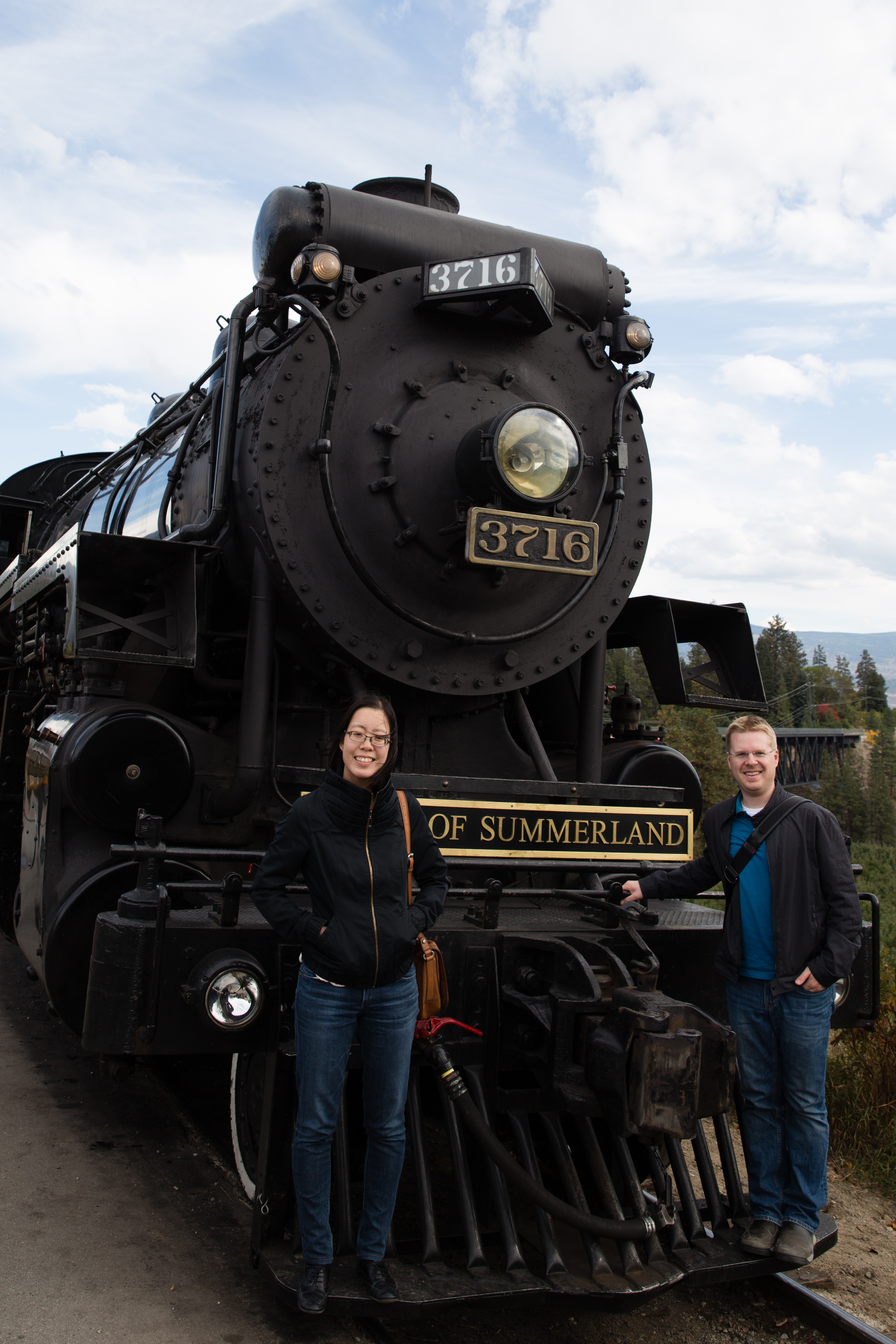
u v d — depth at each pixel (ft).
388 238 13.10
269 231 12.91
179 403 17.78
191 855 9.50
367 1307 8.32
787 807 10.46
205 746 12.54
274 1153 9.40
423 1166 9.55
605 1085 8.93
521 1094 9.78
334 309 12.59
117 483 20.16
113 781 11.46
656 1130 8.60
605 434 14.30
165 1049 9.14
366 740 8.56
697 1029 8.94
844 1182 13.82
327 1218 8.53
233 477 12.84
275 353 13.00
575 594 13.70
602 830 12.30
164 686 13.71
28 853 13.94
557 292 14.15
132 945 9.12
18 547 28.02
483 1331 9.77
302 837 8.63
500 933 10.32
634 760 14.43
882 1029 15.72
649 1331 9.86
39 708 16.79
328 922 8.46
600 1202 10.57
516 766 14.16
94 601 12.16
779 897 10.25
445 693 12.85
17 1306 9.29
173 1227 11.12
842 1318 9.65
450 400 12.99
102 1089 15.30
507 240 13.82
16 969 22.12
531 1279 8.87
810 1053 10.08
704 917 12.43
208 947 9.37
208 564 13.78
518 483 11.62
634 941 10.43
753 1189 10.18
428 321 13.20
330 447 11.74
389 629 12.60
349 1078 11.33
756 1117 10.30
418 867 9.16
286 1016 9.43
